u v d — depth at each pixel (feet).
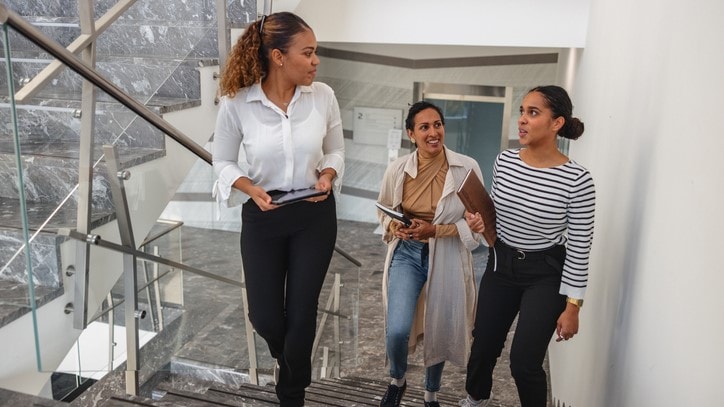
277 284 7.91
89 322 8.34
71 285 7.89
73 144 7.80
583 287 8.06
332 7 18.62
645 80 8.95
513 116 31.14
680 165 6.70
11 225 7.54
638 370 7.55
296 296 7.84
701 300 5.60
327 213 7.91
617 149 10.48
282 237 7.79
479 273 28.17
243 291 12.30
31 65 7.21
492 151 31.94
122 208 8.71
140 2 11.48
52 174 7.88
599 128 12.90
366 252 30.32
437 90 31.91
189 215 10.38
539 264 8.46
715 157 5.58
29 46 7.06
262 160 7.59
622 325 8.69
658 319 6.93
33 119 7.66
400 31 18.37
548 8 17.25
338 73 33.19
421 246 9.96
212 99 13.65
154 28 11.91
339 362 15.21
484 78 31.09
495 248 8.81
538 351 8.33
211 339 11.44
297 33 7.03
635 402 7.52
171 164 9.78
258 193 7.39
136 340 9.46
